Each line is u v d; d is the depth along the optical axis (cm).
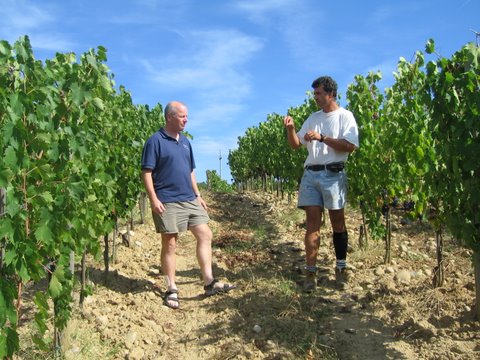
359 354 350
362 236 609
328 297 459
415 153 477
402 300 420
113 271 537
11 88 280
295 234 748
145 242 712
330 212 486
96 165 433
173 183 463
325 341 370
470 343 335
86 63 364
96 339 373
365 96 620
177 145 470
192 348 373
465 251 543
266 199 1265
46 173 294
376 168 568
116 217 575
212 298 472
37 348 347
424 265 524
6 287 258
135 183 684
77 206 355
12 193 267
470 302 397
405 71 499
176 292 460
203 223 481
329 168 477
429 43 381
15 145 261
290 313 420
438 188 403
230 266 587
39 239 287
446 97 358
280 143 1118
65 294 321
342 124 477
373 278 495
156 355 363
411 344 353
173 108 461
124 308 439
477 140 343
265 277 525
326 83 480
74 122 346
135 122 780
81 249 372
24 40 283
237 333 390
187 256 647
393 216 775
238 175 2122
